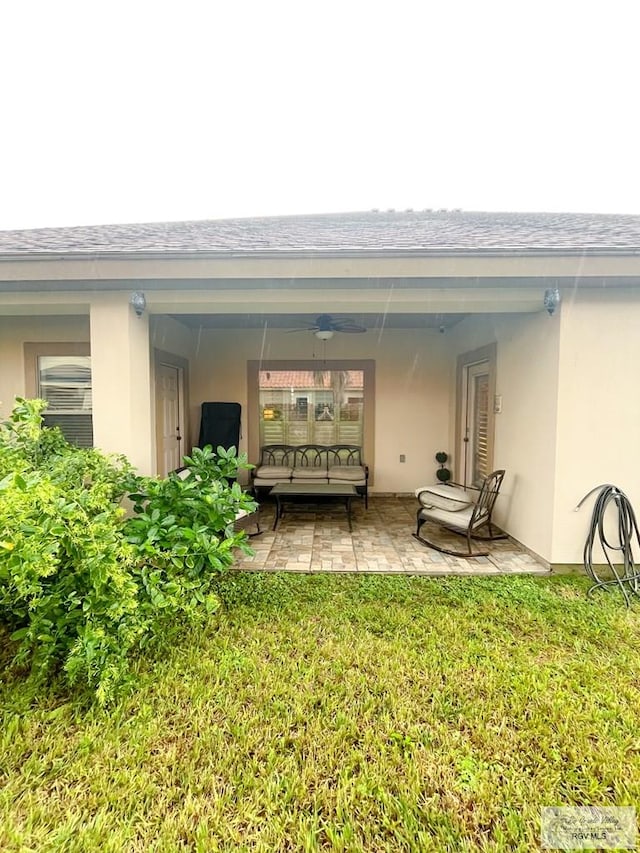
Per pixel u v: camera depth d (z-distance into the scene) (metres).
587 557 3.79
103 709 2.15
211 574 2.96
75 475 3.25
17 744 1.97
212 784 1.80
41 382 5.78
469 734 2.05
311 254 3.53
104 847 1.56
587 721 2.11
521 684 2.37
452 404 7.12
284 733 2.05
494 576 3.88
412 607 3.26
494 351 5.23
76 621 2.33
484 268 3.54
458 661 2.57
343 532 5.22
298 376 7.50
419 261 3.54
